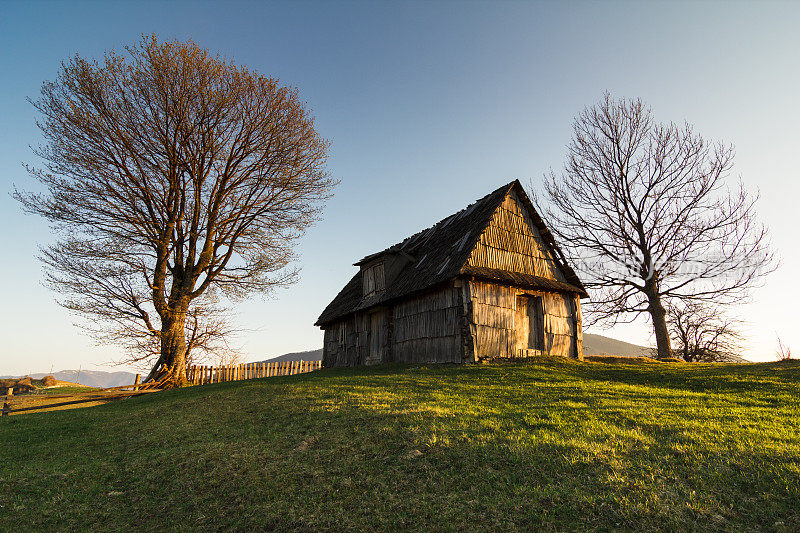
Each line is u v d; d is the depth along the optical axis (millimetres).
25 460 9258
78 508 6637
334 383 14891
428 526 5125
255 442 8688
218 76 24172
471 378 14805
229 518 5855
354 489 6219
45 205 22125
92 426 12398
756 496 5168
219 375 25438
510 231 21688
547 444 6961
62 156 22141
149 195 23891
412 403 10477
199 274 25281
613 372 16297
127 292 23891
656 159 26844
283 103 25781
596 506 5105
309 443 8219
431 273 20484
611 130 27844
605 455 6414
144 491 7082
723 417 8727
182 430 10461
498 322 19203
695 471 5852
